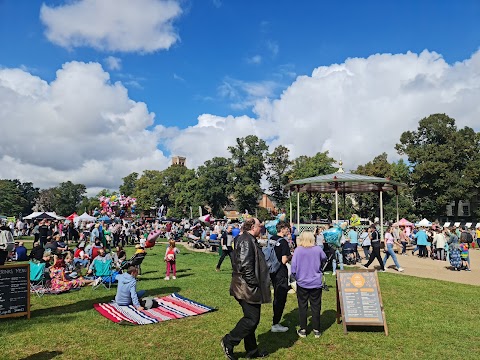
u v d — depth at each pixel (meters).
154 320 8.22
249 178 81.31
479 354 6.39
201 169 87.94
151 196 114.38
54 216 43.84
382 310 7.50
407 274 15.30
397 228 26.70
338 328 7.75
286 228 7.85
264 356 6.20
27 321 8.26
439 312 9.09
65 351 6.45
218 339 7.06
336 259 15.16
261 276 5.96
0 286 8.36
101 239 25.98
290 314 8.85
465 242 17.50
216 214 88.50
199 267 17.45
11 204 123.69
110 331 7.54
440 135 60.81
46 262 12.75
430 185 59.81
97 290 11.94
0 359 6.08
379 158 67.62
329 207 66.50
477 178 58.59
